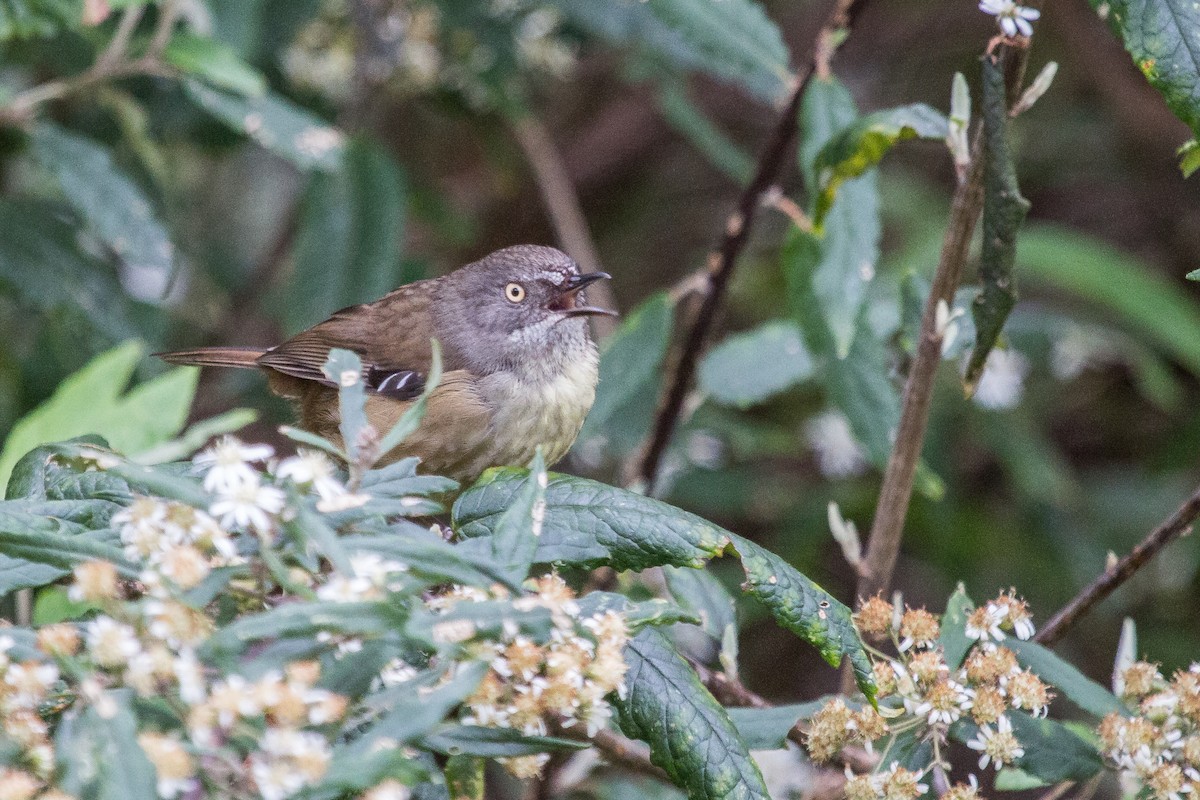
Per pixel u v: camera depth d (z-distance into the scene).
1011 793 12.15
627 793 9.38
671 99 13.09
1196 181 15.21
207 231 15.15
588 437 11.46
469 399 9.81
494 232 16.14
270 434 13.93
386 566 4.54
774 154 9.45
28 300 10.78
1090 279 12.29
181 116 12.51
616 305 16.23
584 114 16.48
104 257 12.73
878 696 5.93
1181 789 5.66
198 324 14.55
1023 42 6.42
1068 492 13.70
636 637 5.78
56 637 4.31
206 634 4.36
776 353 11.27
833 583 14.06
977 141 6.93
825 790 6.96
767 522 14.38
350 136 12.58
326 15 13.00
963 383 6.70
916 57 16.08
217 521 4.71
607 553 5.59
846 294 8.77
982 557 13.27
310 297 11.98
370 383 10.25
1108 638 13.23
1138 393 14.98
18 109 10.20
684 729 5.59
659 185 16.58
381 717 4.58
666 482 13.17
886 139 7.31
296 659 4.39
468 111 13.37
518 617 4.44
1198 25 6.11
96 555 4.59
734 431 13.59
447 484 5.12
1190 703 5.81
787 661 14.06
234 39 11.00
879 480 13.74
